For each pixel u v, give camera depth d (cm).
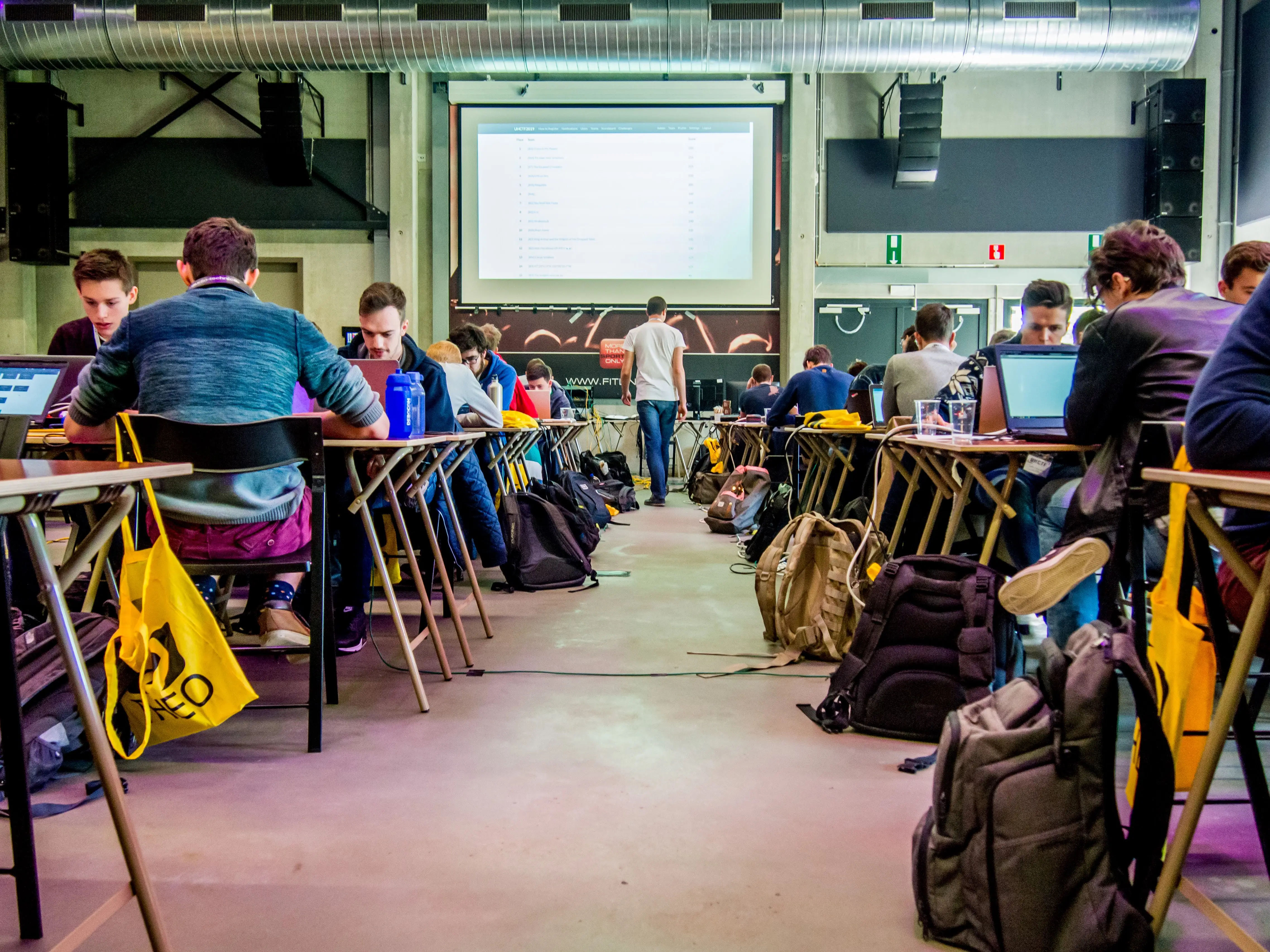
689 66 755
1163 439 132
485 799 166
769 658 266
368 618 285
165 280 904
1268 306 120
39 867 139
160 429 176
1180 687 119
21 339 857
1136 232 212
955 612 199
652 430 704
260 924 123
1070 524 201
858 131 890
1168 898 114
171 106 877
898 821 157
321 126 885
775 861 142
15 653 116
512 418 378
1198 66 829
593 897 131
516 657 269
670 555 471
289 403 204
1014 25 728
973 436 250
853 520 297
